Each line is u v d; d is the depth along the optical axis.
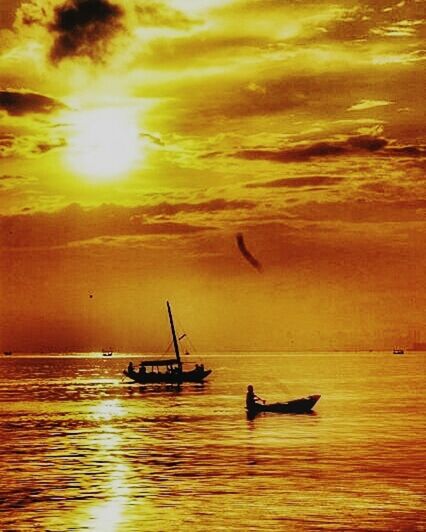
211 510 32.59
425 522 30.67
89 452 49.12
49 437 57.69
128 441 54.47
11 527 30.39
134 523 30.75
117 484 38.00
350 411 77.88
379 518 31.27
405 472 40.72
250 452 48.16
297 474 40.22
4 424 68.19
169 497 35.00
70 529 30.05
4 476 40.50
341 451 48.34
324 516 31.56
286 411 76.25
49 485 37.97
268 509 32.75
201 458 45.84
